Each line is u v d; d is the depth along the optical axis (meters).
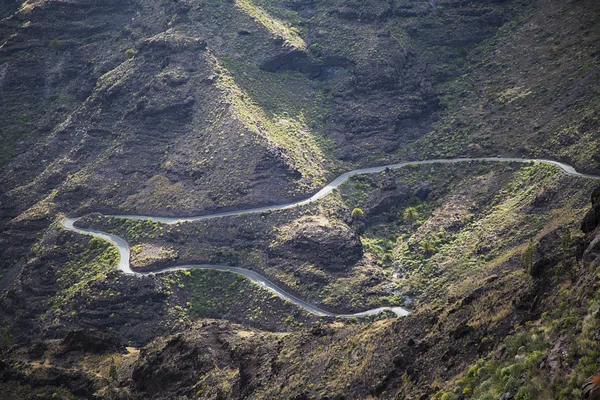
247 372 112.81
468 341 80.56
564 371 56.06
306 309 164.75
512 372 61.16
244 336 142.25
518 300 79.62
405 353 88.88
